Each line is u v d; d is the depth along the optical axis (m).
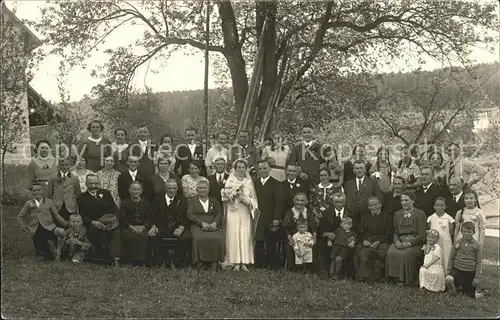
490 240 20.67
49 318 8.07
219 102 19.92
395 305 9.19
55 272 10.06
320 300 9.20
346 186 11.76
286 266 11.29
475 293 10.21
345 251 10.93
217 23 20.27
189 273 10.34
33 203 11.24
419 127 22.84
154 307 8.59
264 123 17.33
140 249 10.90
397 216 10.94
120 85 19.47
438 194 11.33
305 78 20.56
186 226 11.09
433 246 10.46
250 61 20.88
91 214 11.12
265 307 8.88
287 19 18.06
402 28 20.44
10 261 10.70
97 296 8.97
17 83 15.60
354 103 21.17
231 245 11.26
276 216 11.55
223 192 11.40
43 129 19.09
